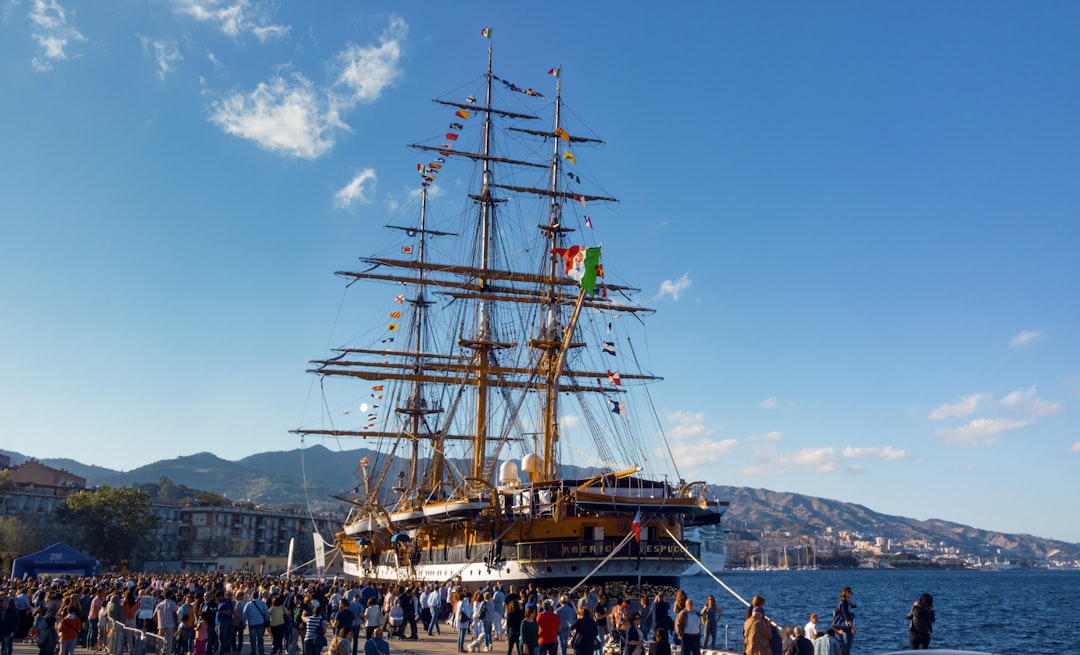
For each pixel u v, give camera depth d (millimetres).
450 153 88625
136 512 159750
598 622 35531
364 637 47438
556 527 59219
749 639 24516
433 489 73062
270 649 43438
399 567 82250
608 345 62938
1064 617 114312
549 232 82938
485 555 63500
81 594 44688
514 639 33438
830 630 25031
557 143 84562
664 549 59719
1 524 135250
